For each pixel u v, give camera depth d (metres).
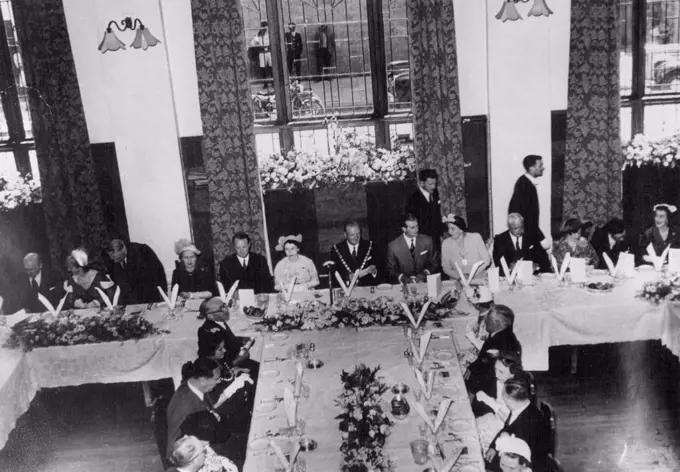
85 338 6.16
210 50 8.49
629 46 8.91
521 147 8.82
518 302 6.25
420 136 8.79
